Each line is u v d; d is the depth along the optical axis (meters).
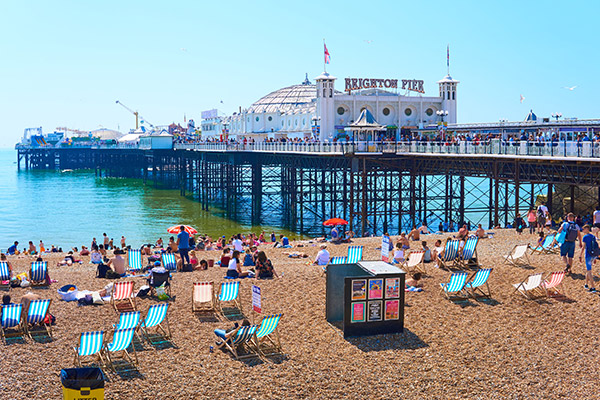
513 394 13.72
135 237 55.81
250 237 34.53
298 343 16.55
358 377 14.55
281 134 97.25
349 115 71.19
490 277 22.00
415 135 64.44
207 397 13.56
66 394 11.94
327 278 18.17
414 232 33.28
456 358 15.55
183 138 114.06
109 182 132.75
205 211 75.69
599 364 15.11
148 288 20.75
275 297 20.55
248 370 14.89
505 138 50.59
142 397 13.53
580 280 21.03
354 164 51.06
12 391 13.60
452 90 74.06
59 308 19.34
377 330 17.09
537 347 16.16
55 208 80.19
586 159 31.55
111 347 14.91
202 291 18.84
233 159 75.31
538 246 25.59
